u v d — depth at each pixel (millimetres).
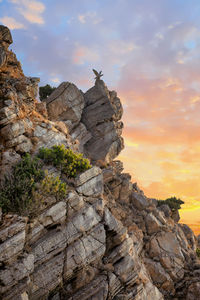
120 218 27078
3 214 15406
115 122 37656
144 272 22391
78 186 19156
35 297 14953
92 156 35125
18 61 25766
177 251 26672
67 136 24594
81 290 16781
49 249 16047
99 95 36969
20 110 20688
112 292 17609
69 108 34438
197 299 23297
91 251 17547
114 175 31750
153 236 27516
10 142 19109
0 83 21594
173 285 24469
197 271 25156
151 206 31359
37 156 19969
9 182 17188
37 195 16594
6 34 24516
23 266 14289
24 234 14875
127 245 19797
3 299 13297
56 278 15773
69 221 17453
